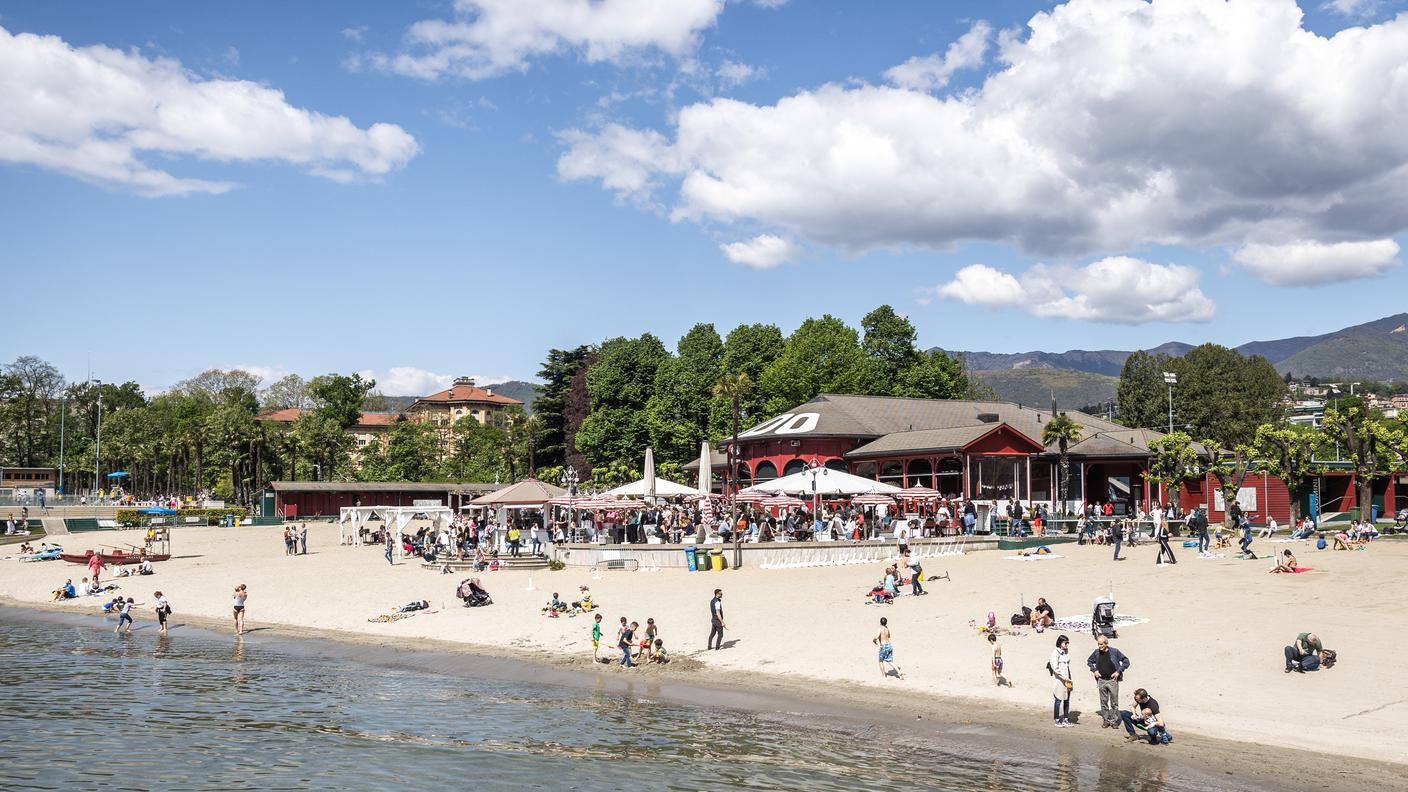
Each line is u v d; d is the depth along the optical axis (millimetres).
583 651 36812
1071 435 68812
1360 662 27453
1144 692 24109
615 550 53188
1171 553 44594
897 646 33812
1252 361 130750
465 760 23922
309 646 40031
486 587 49406
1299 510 59219
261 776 23016
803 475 59656
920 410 87375
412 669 35000
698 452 102625
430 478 138250
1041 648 32219
